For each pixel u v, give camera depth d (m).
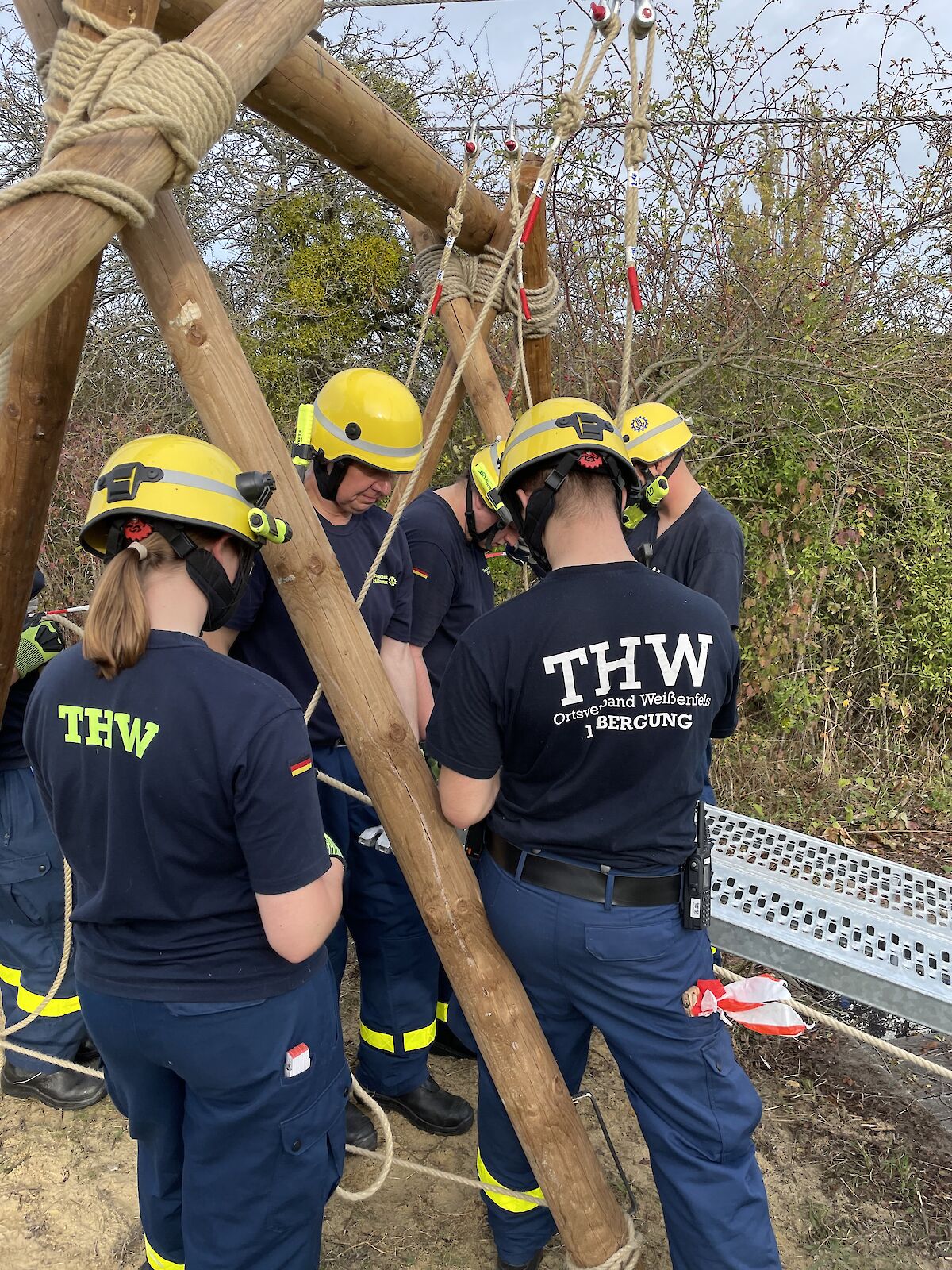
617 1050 1.58
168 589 1.34
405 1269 2.07
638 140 1.60
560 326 5.12
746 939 2.17
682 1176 1.54
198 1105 1.43
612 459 1.51
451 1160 2.40
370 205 6.36
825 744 4.51
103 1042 1.42
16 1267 2.06
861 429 4.95
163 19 1.58
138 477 1.32
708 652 1.46
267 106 1.88
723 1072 1.54
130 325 6.43
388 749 1.69
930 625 4.78
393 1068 2.44
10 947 2.47
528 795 1.55
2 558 1.77
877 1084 2.66
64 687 1.33
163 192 1.44
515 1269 2.00
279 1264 1.53
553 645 1.42
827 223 5.02
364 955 2.39
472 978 1.68
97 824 1.31
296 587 1.62
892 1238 2.13
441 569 2.50
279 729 1.28
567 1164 1.68
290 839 1.29
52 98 1.19
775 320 4.91
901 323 5.40
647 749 1.44
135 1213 2.21
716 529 2.68
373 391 2.08
